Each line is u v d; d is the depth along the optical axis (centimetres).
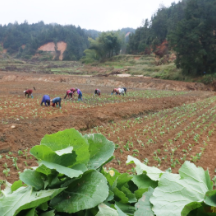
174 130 1200
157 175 223
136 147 909
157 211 155
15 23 17038
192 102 2375
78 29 15425
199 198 165
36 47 12781
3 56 9938
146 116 1519
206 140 1034
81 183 165
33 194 153
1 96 2128
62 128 1090
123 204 188
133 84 4194
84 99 2148
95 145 204
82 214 157
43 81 4509
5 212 141
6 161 687
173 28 7375
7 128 953
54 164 158
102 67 6644
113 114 1452
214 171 693
